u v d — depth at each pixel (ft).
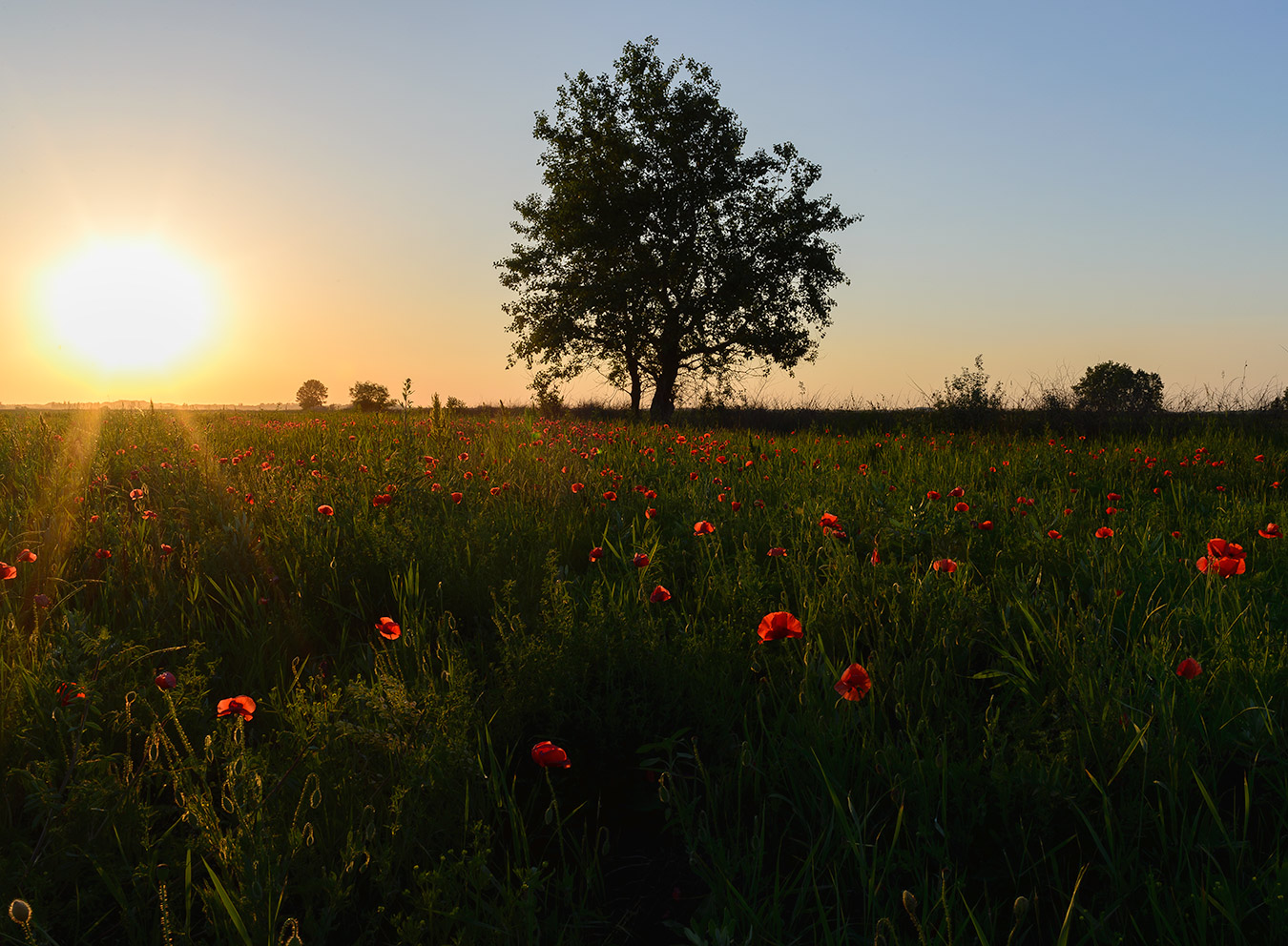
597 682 8.50
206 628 10.65
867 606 10.94
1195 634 10.25
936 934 5.51
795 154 106.42
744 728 8.34
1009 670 9.50
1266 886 5.61
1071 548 13.98
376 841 6.11
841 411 65.87
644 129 102.27
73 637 8.10
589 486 20.29
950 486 22.97
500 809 6.96
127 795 6.33
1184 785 6.89
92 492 18.08
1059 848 6.48
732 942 5.33
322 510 14.06
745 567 12.08
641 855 6.98
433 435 27.40
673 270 100.58
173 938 5.31
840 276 107.76
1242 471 25.85
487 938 5.46
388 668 9.24
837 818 6.72
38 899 5.45
